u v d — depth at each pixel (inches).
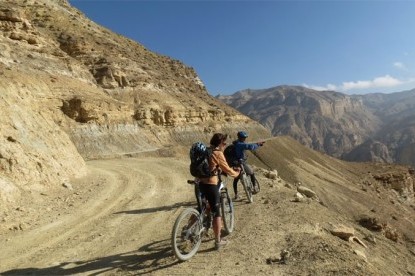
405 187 4603.8
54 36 3216.0
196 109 3506.4
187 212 273.4
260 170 724.0
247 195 450.6
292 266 260.1
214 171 281.4
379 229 1143.0
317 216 414.9
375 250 547.2
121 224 394.9
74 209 465.7
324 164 4594.0
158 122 2915.8
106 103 2271.2
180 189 591.2
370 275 263.6
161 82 3585.1
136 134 2409.0
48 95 2004.2
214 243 308.7
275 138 4712.1
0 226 369.4
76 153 779.4
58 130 776.9
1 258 299.6
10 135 574.9
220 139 289.9
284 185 634.8
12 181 499.2
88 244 330.3
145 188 605.0
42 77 2139.5
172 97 3440.0
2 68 1881.2
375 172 4835.1
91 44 3284.9
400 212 3203.7
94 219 419.2
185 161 1047.0
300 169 3804.1
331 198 2938.0
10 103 658.8
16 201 462.3
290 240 312.5
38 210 449.4
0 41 2203.5
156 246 315.3
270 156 3875.5
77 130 2000.5
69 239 346.9
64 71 2486.5
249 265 262.8
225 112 4276.6
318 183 3395.7
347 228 419.5
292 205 440.5
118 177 722.2
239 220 379.2
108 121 2230.6
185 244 286.0
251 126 4694.9
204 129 3358.8
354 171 4756.4
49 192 543.5
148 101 3011.8
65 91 2176.4
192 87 4552.2
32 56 2336.4
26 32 2481.5
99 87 2832.2
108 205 488.1
